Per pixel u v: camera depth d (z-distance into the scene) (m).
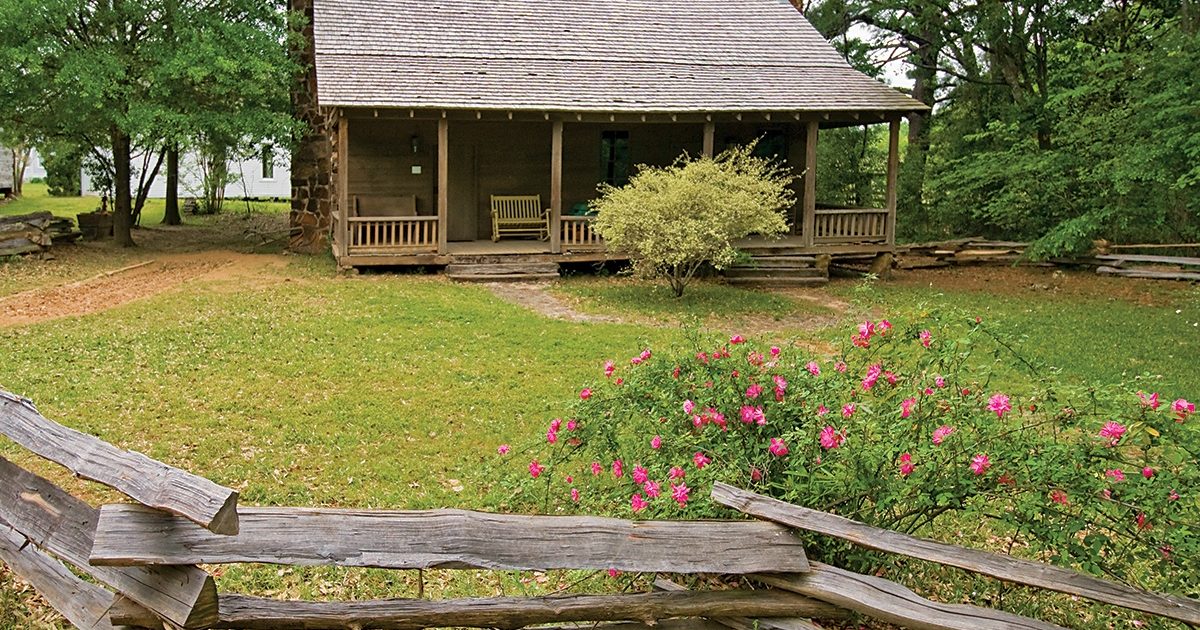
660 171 15.46
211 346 10.20
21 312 11.94
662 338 11.43
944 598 4.16
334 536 2.99
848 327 5.34
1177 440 3.68
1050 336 12.21
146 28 17.66
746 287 16.33
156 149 21.50
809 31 20.55
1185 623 3.41
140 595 3.04
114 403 7.95
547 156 19.14
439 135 16.16
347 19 17.69
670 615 3.40
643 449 4.67
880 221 18.38
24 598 4.32
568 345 10.88
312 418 7.77
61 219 19.25
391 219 16.17
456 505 5.86
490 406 8.30
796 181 20.23
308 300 13.21
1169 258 17.98
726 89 17.73
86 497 5.88
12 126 18.25
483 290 14.95
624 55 18.56
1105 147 17.30
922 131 29.72
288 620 3.19
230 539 2.92
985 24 23.19
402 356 10.07
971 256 19.75
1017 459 3.82
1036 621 3.40
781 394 4.31
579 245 17.08
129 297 13.30
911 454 3.92
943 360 4.22
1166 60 13.88
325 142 20.08
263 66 17.06
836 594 3.33
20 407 3.71
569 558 3.16
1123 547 3.90
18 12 15.41
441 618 3.29
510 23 18.78
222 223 26.69
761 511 3.38
